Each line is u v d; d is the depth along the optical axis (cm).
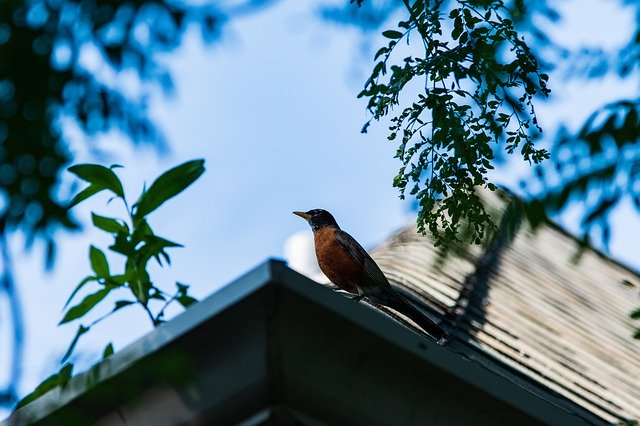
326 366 784
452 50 955
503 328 1391
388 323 796
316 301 751
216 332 760
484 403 872
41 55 599
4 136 589
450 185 923
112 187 846
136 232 841
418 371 825
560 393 1265
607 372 1437
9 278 585
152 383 778
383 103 950
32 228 588
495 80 933
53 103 603
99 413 793
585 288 1892
